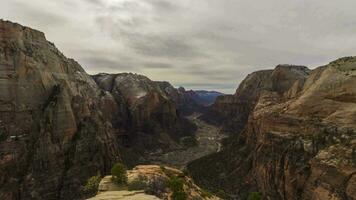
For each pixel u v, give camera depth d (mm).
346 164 55969
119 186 46625
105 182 47688
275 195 74750
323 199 57156
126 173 51344
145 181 47688
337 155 60000
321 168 60656
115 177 48219
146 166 58531
